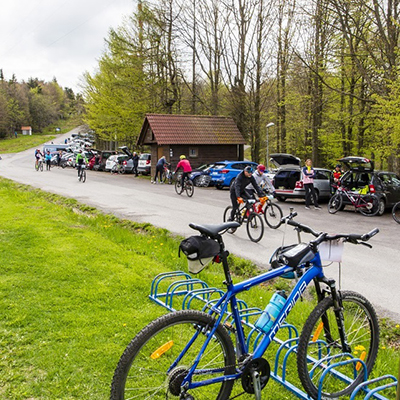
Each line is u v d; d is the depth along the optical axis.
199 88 36.12
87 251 7.07
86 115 44.75
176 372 2.62
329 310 3.14
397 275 6.93
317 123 26.27
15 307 4.55
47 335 3.95
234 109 30.52
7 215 10.62
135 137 39.03
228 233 10.52
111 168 34.28
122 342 3.86
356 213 14.65
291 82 26.91
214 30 31.69
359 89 23.77
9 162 49.56
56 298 4.88
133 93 33.41
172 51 33.00
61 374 3.30
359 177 14.78
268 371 2.90
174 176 26.45
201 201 16.17
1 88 126.31
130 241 8.31
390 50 17.02
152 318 4.43
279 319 2.90
